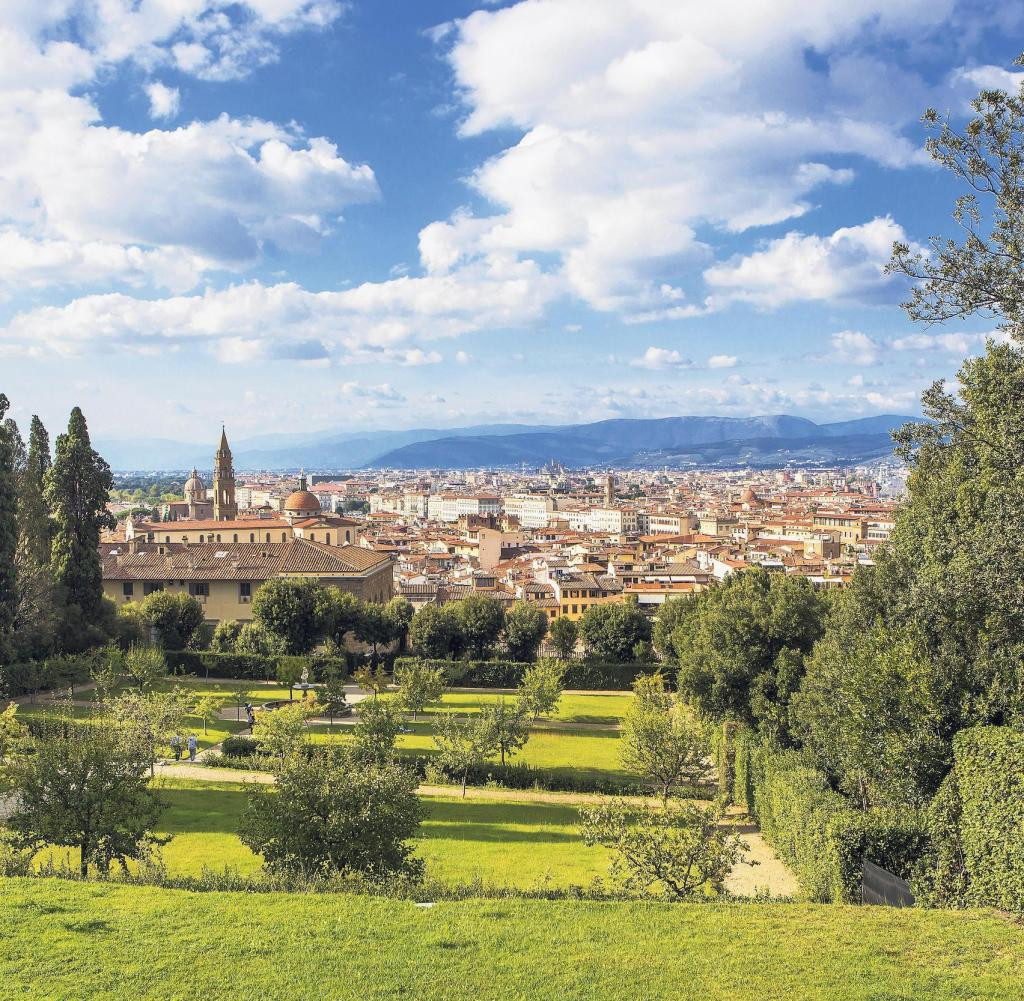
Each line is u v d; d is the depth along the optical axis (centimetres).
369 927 2555
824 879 3903
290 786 3631
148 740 5838
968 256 3275
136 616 12581
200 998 2091
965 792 3381
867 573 5728
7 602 9769
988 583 3584
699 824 3669
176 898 2856
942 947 2433
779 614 7112
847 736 4231
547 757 8119
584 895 3194
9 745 5306
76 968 2248
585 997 2100
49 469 11812
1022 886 2991
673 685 11294
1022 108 3125
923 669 3869
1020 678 3616
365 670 10800
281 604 12306
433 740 7962
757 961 2322
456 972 2233
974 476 4697
